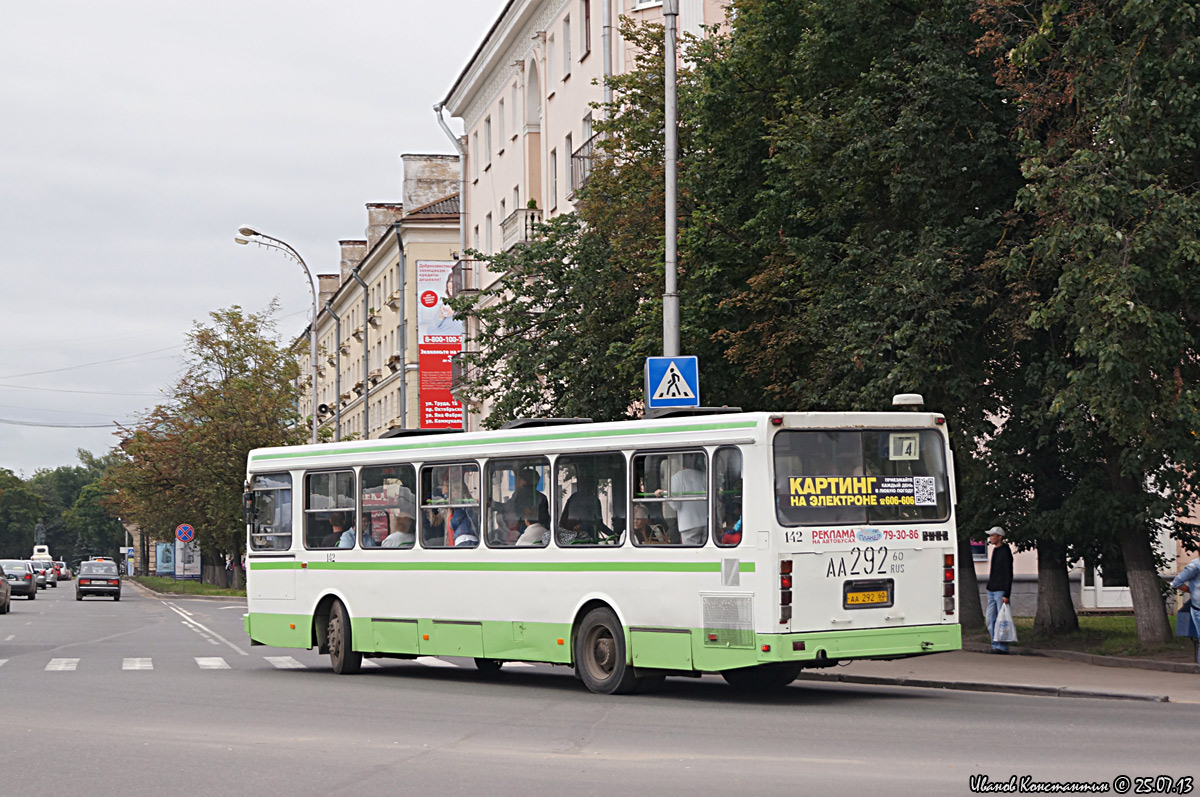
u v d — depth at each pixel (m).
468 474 18.11
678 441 15.52
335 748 11.52
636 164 27.80
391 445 19.30
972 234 19.94
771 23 22.59
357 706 14.98
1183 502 20.17
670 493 15.56
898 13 20.84
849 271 20.89
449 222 68.56
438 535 18.45
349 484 19.89
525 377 29.67
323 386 103.12
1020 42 19.30
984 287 19.66
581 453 16.61
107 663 22.16
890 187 20.02
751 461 14.73
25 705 15.28
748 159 23.64
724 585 14.88
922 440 15.70
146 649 25.89
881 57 20.80
